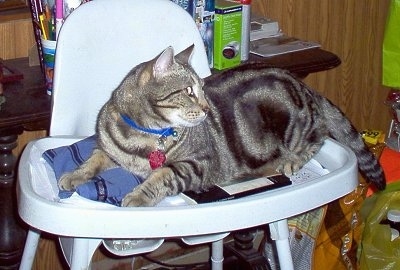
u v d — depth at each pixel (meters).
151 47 1.70
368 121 3.07
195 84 1.52
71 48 1.58
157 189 1.40
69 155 1.54
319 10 2.71
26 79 1.86
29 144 1.59
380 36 2.97
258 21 2.24
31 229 1.55
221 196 1.41
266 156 1.64
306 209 1.40
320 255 2.01
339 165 1.62
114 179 1.44
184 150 1.49
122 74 1.68
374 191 2.19
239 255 2.20
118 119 1.50
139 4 1.67
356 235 2.05
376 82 3.03
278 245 1.48
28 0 2.05
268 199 1.35
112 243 1.42
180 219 1.28
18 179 1.43
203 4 1.96
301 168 1.63
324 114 1.76
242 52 2.05
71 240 1.45
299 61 2.01
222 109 1.62
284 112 1.68
